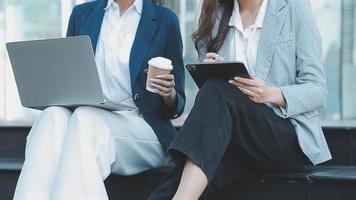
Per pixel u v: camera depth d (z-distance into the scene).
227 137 2.06
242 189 2.38
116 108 2.31
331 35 4.12
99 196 2.05
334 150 2.69
